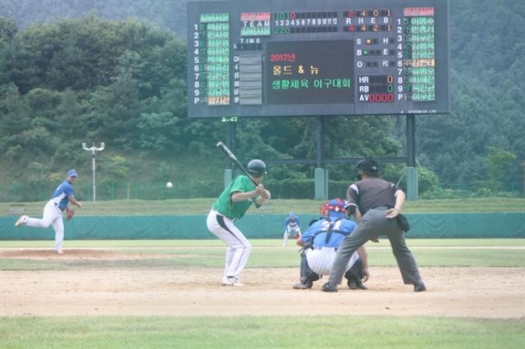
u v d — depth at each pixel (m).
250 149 155.38
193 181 153.38
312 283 29.09
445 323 18.67
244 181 29.67
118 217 100.81
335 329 17.92
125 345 16.34
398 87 97.94
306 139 157.00
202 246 75.88
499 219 96.50
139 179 155.88
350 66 98.00
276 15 99.19
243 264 30.09
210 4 100.75
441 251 60.28
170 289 28.44
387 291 27.52
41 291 28.12
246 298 24.81
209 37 100.75
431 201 114.38
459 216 96.56
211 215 30.06
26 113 172.50
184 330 18.05
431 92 98.00
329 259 27.77
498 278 33.22
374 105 98.06
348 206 26.53
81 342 16.75
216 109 101.19
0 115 170.88
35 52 183.62
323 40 98.19
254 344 16.30
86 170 158.25
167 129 163.25
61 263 44.62
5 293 27.41
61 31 187.75
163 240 97.06
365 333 17.38
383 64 97.88
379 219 26.25
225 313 21.30
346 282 31.23
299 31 98.56
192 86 101.62
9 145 163.25
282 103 99.31
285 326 18.38
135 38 186.75
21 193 151.12
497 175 184.62
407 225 26.45
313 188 139.62
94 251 56.09
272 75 99.31
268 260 48.50
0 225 101.75
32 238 101.44
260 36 99.38
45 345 16.44
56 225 52.66
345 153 157.38
